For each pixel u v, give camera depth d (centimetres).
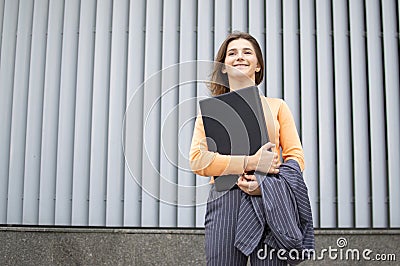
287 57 380
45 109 380
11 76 385
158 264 348
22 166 381
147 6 382
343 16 383
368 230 352
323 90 379
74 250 351
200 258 348
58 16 386
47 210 376
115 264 349
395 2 383
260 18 383
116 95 379
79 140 378
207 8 383
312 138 376
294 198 207
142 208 369
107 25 384
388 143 374
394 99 377
